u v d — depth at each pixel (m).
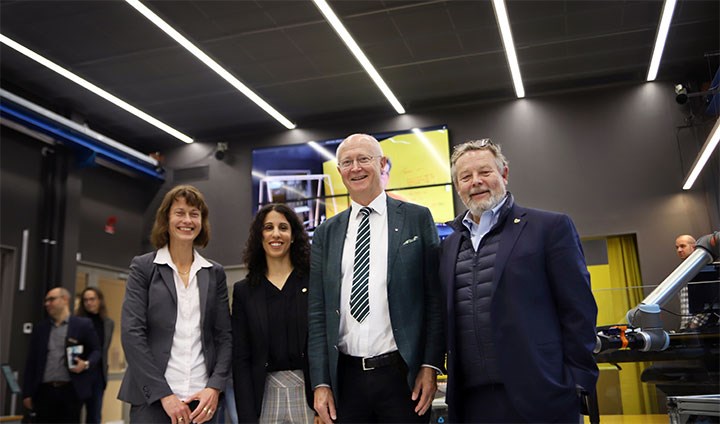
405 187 8.27
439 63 7.30
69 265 7.76
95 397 4.88
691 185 7.32
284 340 2.43
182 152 9.49
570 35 6.75
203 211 2.57
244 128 9.08
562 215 1.99
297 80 7.65
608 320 2.44
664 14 6.22
